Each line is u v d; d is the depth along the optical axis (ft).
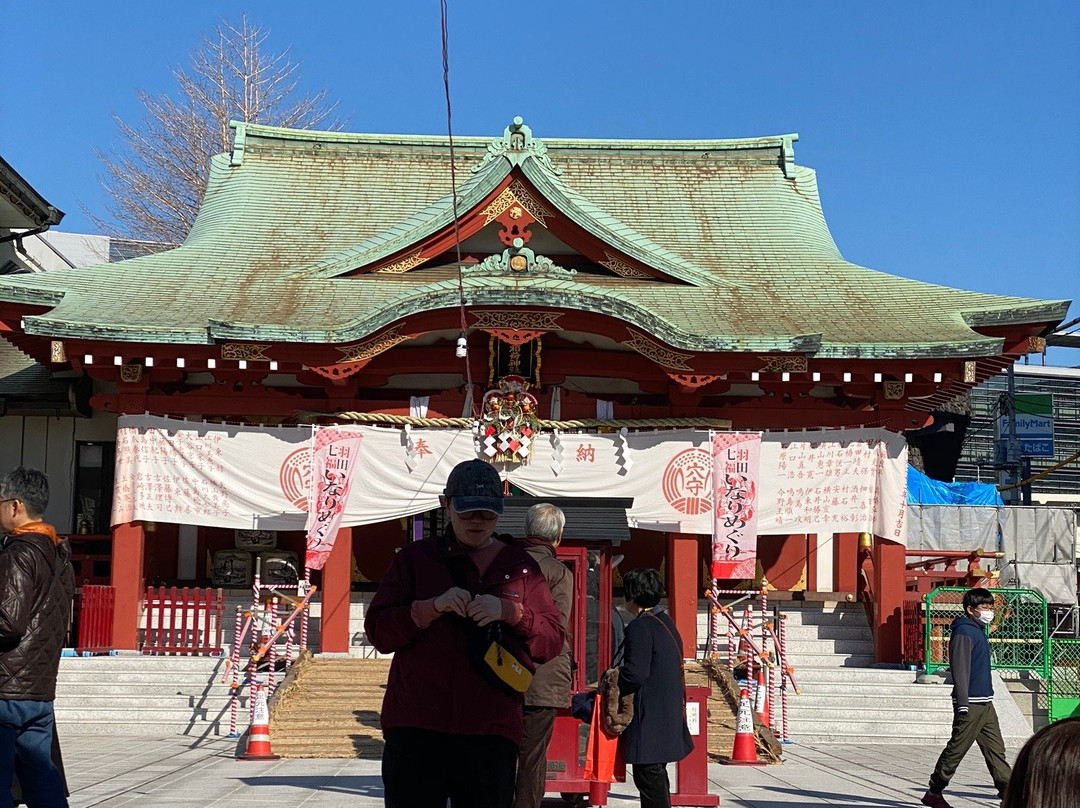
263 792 40.73
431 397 75.36
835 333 74.79
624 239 78.84
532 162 76.33
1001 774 38.14
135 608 72.13
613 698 30.91
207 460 73.15
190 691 63.98
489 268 74.64
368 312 70.59
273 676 62.64
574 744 36.86
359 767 48.73
